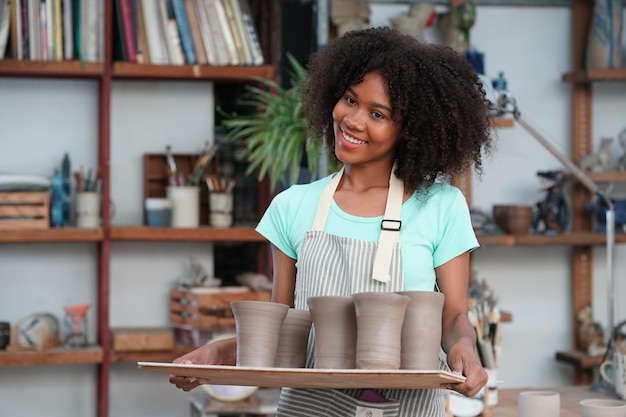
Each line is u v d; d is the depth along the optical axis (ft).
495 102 14.29
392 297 6.36
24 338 16.34
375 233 7.09
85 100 17.37
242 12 16.83
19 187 16.15
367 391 7.01
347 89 7.02
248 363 6.72
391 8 18.51
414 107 6.97
